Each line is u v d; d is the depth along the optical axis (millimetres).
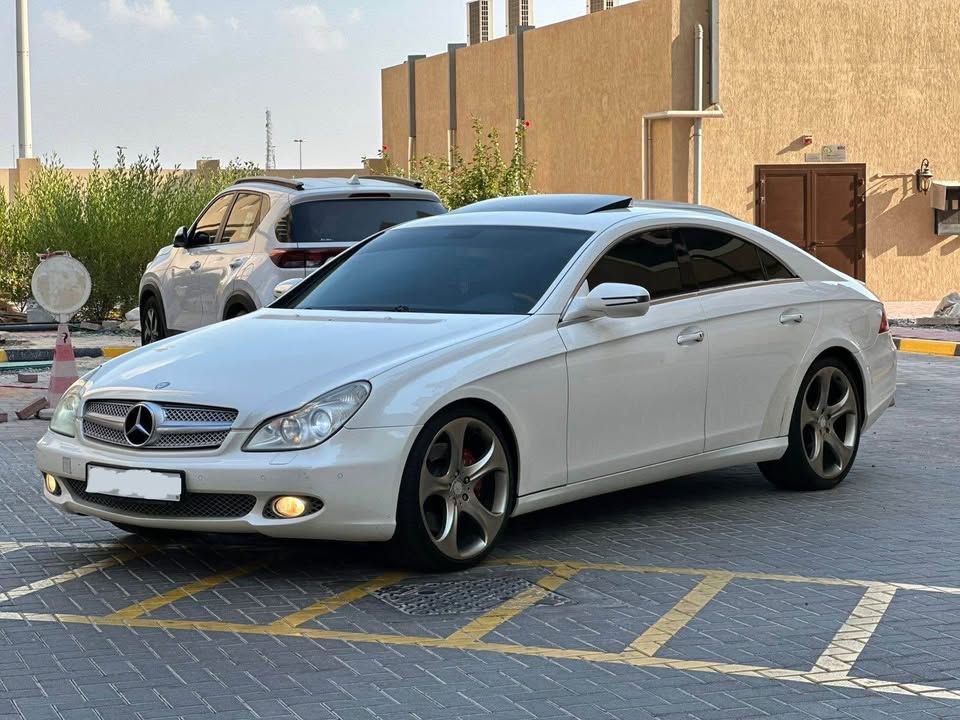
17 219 23984
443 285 7574
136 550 7320
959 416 12258
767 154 25641
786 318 8359
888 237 26219
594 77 27391
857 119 25906
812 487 8719
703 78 25125
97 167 23875
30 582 6691
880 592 6418
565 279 7375
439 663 5410
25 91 36250
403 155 37656
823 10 25641
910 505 8375
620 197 8320
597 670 5320
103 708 4922
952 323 21766
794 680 5195
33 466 9828
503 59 31312
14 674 5309
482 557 6859
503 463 6895
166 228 22281
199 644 5676
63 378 12242
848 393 8820
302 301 7871
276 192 12922
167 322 14672
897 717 4805
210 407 6469
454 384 6613
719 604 6227
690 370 7789
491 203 8578
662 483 9055
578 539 7504
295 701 4984
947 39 26141
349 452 6336
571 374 7156
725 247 8266
